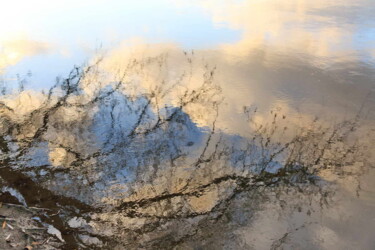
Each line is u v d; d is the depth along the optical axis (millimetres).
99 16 11250
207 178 5254
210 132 6113
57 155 5664
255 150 5719
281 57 8430
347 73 7633
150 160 5582
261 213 4695
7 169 5367
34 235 4305
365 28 10031
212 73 7793
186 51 8836
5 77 7590
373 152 5590
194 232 4453
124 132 6125
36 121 6395
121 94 7113
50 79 7566
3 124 6305
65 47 8969
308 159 5520
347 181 5125
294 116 6418
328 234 4352
